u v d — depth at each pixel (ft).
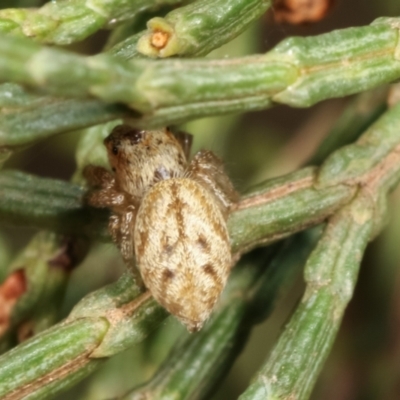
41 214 0.17
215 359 0.17
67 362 0.16
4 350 0.17
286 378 0.16
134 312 0.16
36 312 0.17
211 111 0.15
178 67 0.15
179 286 0.16
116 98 0.15
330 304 0.16
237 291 0.17
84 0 0.16
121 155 0.17
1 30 0.16
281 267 0.17
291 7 0.17
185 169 0.17
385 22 0.16
